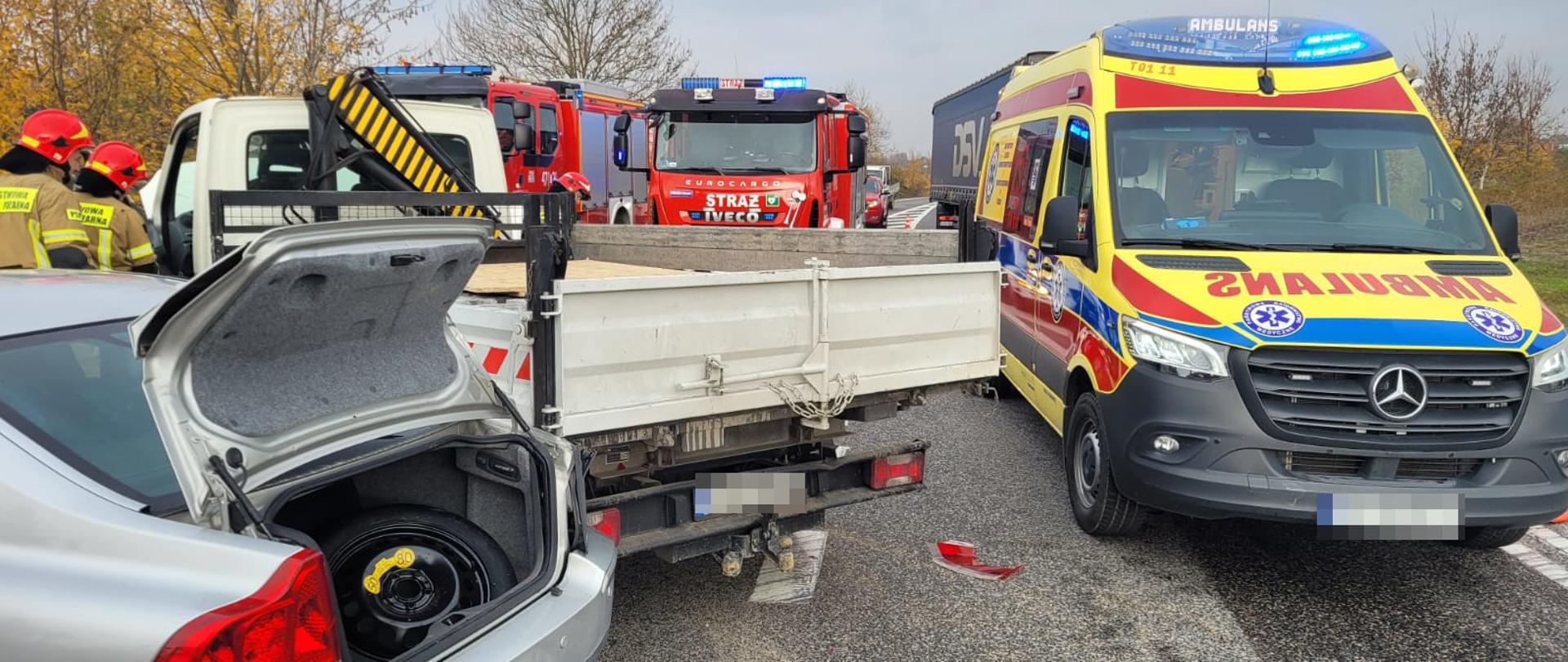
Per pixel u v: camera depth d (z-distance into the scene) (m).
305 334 2.69
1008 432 7.84
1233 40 6.33
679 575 5.00
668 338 3.80
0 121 11.99
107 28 12.70
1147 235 5.56
